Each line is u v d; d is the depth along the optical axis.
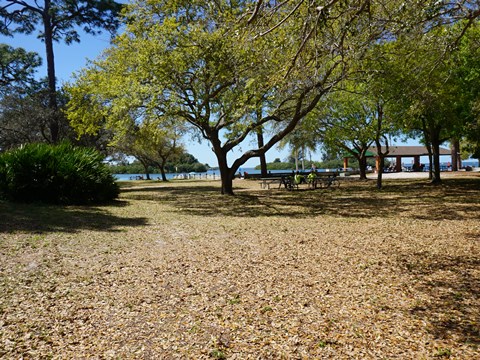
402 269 5.80
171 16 15.62
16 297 4.61
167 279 5.39
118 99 15.37
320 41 6.25
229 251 7.04
